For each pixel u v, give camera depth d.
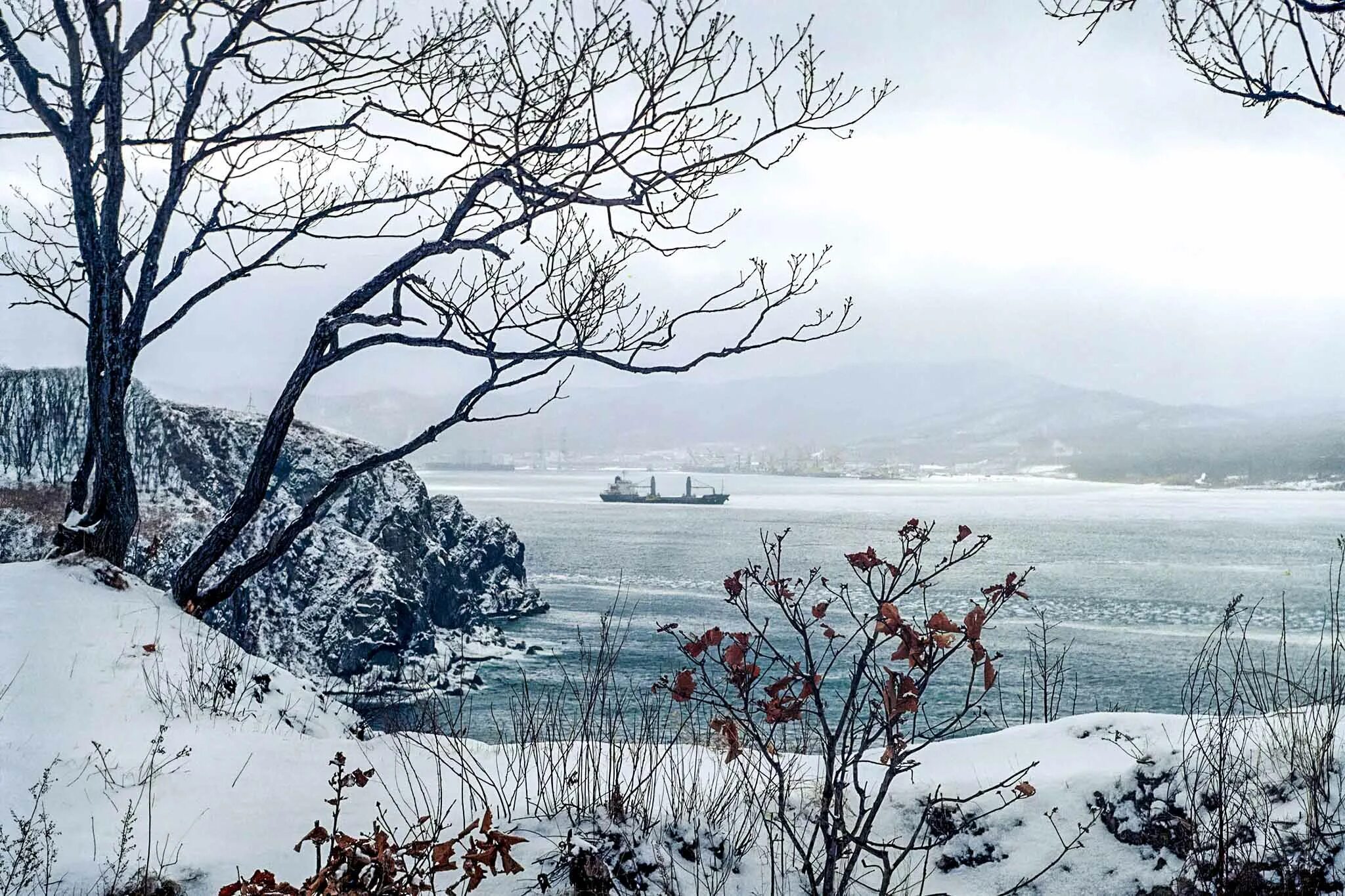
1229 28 6.35
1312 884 4.66
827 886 4.34
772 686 4.47
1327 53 6.31
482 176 8.84
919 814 5.32
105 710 6.69
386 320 9.18
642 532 136.12
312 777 5.85
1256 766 5.38
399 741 6.63
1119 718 6.03
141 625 8.30
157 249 9.80
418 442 9.41
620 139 8.25
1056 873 4.96
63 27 8.92
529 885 4.62
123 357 9.55
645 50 7.93
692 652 4.57
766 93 7.99
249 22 8.72
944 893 4.84
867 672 4.58
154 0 8.89
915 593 34.38
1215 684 6.13
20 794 5.27
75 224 9.61
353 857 3.74
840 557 92.88
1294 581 82.44
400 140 9.17
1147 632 52.22
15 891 4.23
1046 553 109.94
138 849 4.76
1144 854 5.03
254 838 5.00
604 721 6.03
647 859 4.86
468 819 5.21
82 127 9.20
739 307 8.20
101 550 9.44
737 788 5.39
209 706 7.11
